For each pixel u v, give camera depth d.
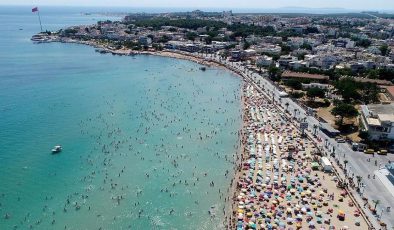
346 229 84.38
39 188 102.75
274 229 85.12
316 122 155.12
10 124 149.88
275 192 100.56
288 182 106.31
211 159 123.00
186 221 90.19
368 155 122.50
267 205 94.69
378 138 131.62
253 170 113.25
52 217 90.25
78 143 132.50
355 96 179.00
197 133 145.75
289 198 97.69
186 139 139.50
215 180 109.38
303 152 126.50
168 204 97.12
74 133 141.88
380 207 93.19
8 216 90.19
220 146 133.62
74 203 96.25
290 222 87.75
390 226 85.50
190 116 166.25
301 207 93.38
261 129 147.88
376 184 104.25
